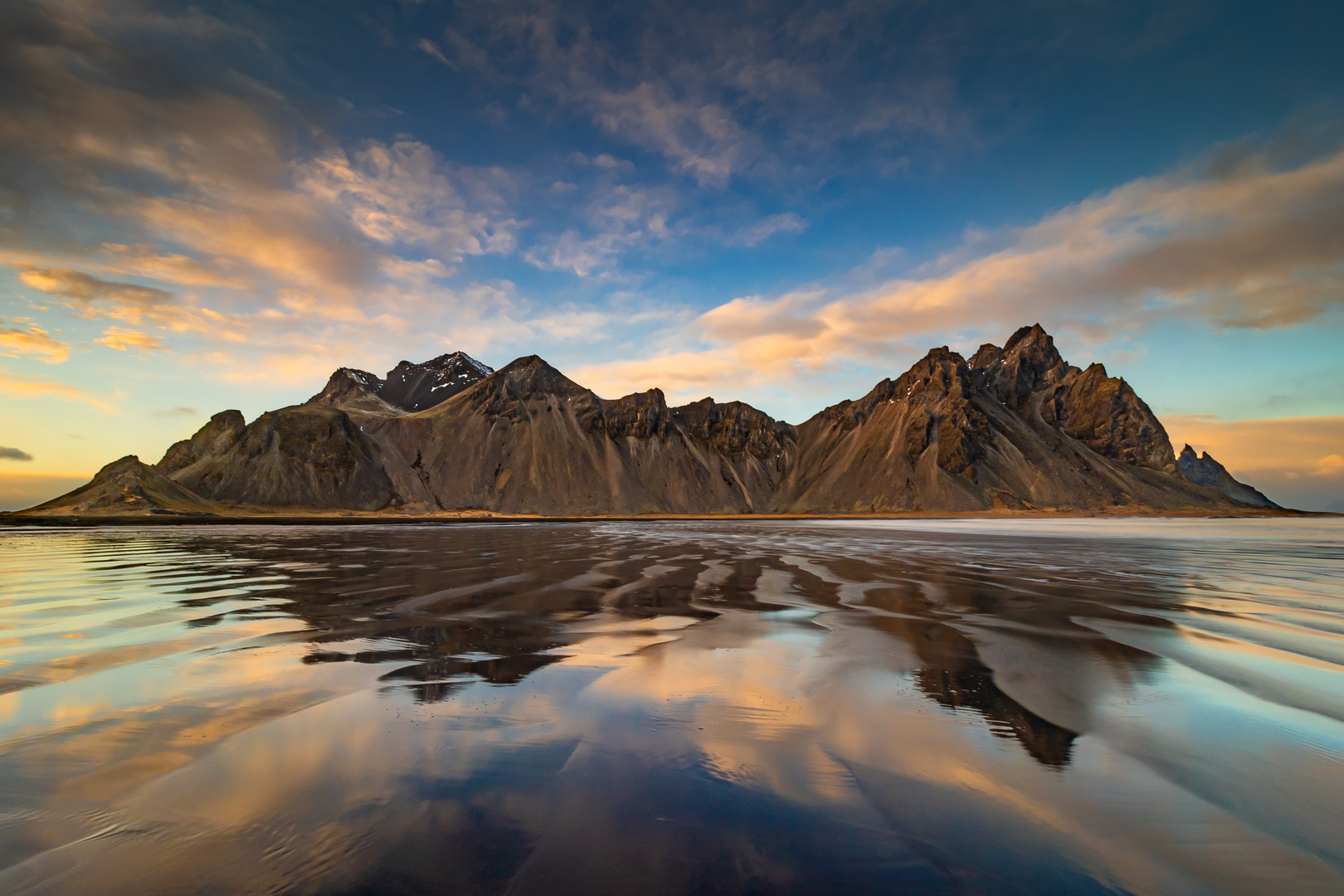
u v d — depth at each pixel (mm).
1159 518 172125
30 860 4457
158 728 7188
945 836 4883
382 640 12148
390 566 27297
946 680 9359
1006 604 16906
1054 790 5711
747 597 18000
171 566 27125
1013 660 10633
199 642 11859
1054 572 25297
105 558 31047
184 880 4215
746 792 5652
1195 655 10984
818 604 16812
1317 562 31656
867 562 29984
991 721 7574
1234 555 36188
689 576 23531
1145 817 5203
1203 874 4383
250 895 4043
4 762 6160
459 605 16484
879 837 4867
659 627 13492
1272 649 11523
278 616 14695
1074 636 12594
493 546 42281
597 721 7520
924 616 14922
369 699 8312
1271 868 4457
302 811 5211
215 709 7906
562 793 5598
